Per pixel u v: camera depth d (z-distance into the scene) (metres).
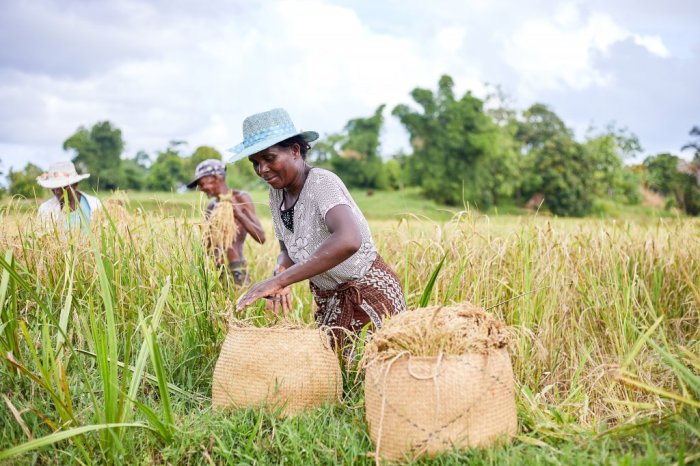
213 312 4.39
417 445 2.92
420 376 2.91
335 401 3.49
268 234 8.68
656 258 5.83
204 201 5.38
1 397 3.41
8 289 4.00
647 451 2.75
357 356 3.65
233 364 3.47
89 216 5.45
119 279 4.44
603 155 71.69
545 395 4.04
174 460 3.03
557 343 4.51
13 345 3.69
